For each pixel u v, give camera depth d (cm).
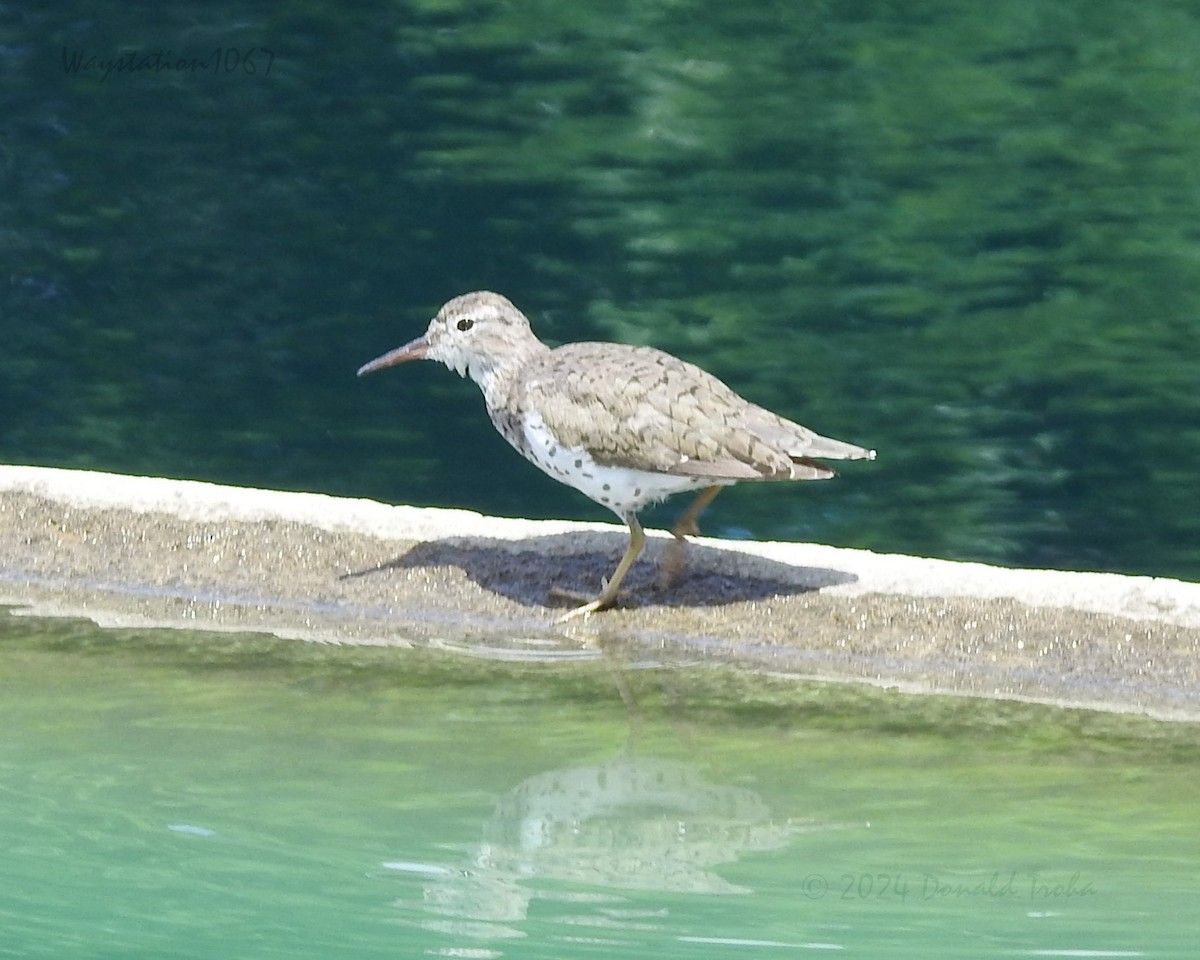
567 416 1035
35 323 1945
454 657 1037
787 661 1028
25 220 2183
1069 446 1681
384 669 1017
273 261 2077
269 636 1068
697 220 2202
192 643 1055
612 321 1908
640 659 1033
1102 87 2702
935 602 1055
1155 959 712
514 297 1977
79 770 884
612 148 2427
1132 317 1941
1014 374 1811
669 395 1030
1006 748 921
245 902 754
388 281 2042
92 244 2136
